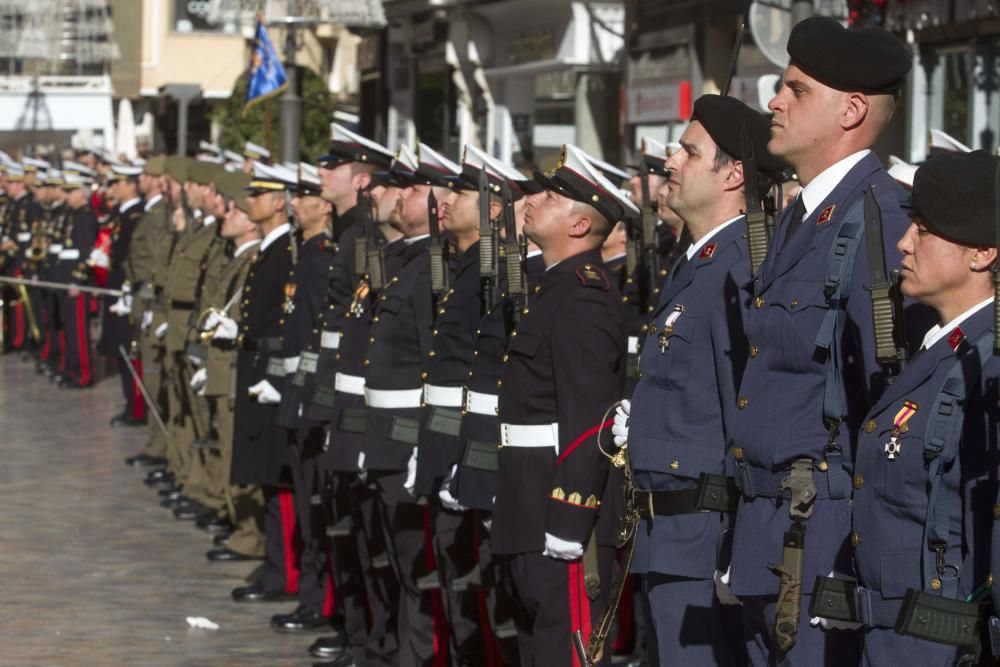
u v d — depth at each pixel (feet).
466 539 51.39
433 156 56.90
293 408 65.31
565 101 168.25
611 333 44.32
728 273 38.75
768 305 35.35
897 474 31.30
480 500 48.03
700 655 39.27
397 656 59.36
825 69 35.24
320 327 64.34
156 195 116.78
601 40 160.35
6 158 188.34
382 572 58.85
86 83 268.62
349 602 61.46
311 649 62.75
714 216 40.60
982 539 30.30
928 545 30.76
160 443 104.83
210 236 91.20
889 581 31.37
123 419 122.62
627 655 60.18
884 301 32.53
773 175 40.14
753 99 126.82
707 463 38.83
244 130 214.90
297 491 67.67
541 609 44.78
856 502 32.30
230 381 77.51
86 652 61.77
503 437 45.65
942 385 31.01
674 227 55.62
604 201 45.57
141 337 106.42
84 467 103.86
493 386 48.19
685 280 40.27
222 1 148.97
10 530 84.12
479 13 180.65
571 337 44.04
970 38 104.27
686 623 39.37
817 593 33.01
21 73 268.00
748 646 36.24
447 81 193.26
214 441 82.79
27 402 134.41
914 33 108.88
